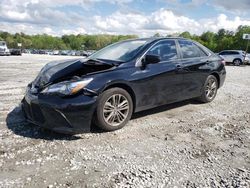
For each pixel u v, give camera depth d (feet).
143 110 16.03
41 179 9.12
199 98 19.70
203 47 20.01
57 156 10.83
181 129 14.32
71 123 12.16
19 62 66.44
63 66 14.07
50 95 12.25
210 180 9.24
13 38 378.12
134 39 17.19
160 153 11.30
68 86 12.17
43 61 73.10
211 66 19.53
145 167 10.07
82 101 12.17
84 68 13.52
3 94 21.85
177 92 16.93
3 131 13.33
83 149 11.53
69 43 404.36
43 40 404.36
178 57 17.15
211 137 13.26
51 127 12.45
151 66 15.11
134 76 14.08
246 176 9.53
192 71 17.76
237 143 12.57
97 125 13.23
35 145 11.82
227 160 10.78
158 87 15.46
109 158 10.76
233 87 28.35
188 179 9.28
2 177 9.20
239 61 79.82
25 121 14.87
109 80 13.00
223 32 289.12
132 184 8.90
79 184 8.86
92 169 9.86
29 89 13.62
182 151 11.55
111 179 9.20
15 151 11.18
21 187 8.63
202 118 16.39
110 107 13.33
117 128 13.79
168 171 9.81
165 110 17.90
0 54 111.14
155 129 14.23
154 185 8.87
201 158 10.92
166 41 16.84
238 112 17.95
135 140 12.65
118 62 14.42
